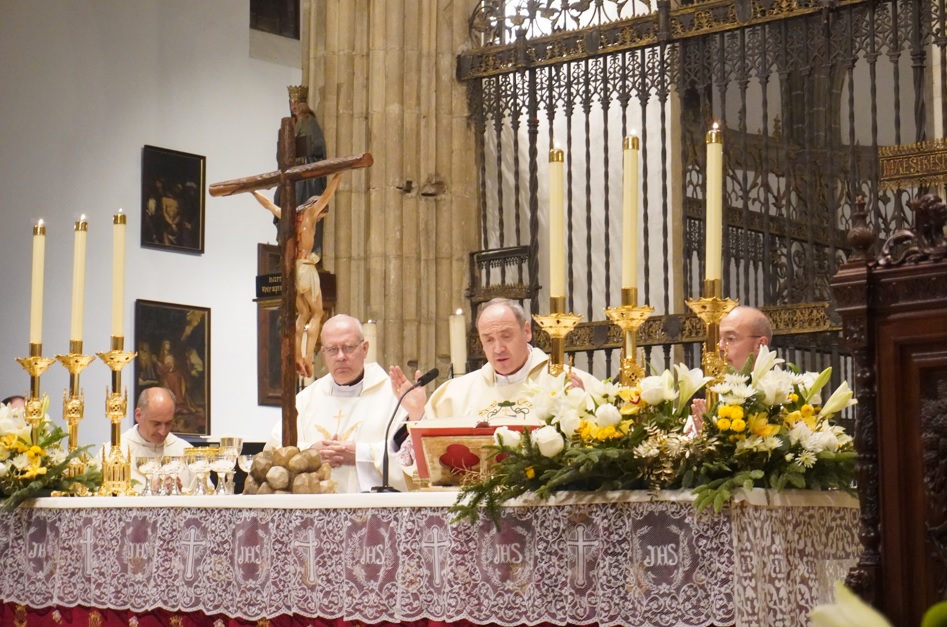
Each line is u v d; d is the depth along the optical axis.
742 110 9.89
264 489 5.38
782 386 4.22
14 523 6.15
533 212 10.79
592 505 4.22
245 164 17.06
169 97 16.27
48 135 15.04
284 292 6.02
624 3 10.46
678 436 4.19
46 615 6.00
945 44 8.85
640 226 11.62
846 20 9.25
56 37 15.19
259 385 16.95
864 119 15.24
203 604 5.23
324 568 4.80
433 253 11.27
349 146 11.38
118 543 5.66
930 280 3.10
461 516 4.34
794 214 12.74
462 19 11.48
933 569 3.04
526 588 4.30
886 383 3.16
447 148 11.36
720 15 9.84
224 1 16.98
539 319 4.68
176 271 16.12
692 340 9.68
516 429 4.57
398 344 11.09
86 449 6.64
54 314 14.93
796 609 4.01
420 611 4.52
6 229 14.64
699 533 4.01
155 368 15.67
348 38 11.43
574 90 11.52
